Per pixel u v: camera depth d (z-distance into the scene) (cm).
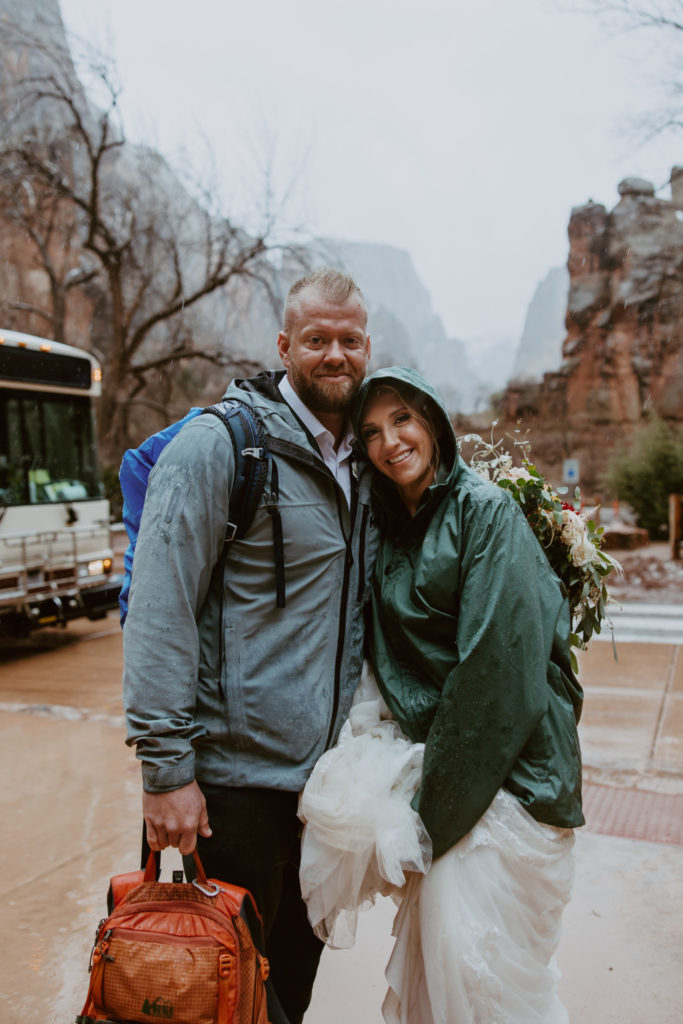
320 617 187
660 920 280
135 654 164
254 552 181
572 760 179
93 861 330
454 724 167
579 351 3206
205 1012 148
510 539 172
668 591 1139
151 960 150
